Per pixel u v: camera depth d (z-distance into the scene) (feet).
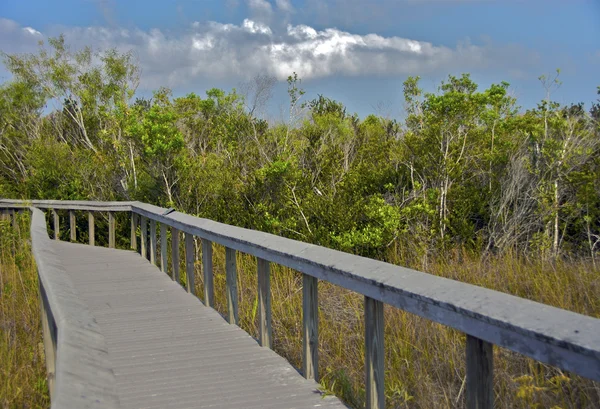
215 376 14.80
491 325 8.39
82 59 58.90
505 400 12.80
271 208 36.83
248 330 21.56
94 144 57.98
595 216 32.12
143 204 34.37
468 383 9.23
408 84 39.86
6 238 35.22
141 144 41.39
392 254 33.40
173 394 13.65
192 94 55.31
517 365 14.10
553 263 27.81
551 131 34.91
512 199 34.96
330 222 35.09
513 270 26.48
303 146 43.09
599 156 33.04
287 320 21.76
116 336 18.42
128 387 14.15
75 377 5.33
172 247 27.17
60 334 6.38
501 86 36.11
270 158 43.32
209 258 22.17
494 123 36.58
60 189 48.52
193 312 21.42
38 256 13.76
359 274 11.71
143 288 25.59
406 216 34.86
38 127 64.54
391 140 41.47
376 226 34.68
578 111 35.76
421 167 37.63
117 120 48.42
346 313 21.21
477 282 25.66
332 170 39.78
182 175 40.04
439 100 35.96
